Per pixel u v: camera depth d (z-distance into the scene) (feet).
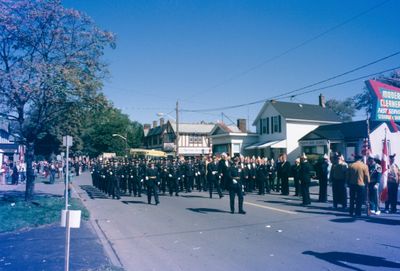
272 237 32.35
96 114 61.05
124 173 77.10
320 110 145.69
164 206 54.80
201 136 225.97
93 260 25.52
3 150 142.10
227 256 26.91
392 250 27.37
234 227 37.14
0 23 49.39
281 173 67.92
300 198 61.31
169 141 229.25
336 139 114.11
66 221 19.06
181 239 32.86
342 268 23.38
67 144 45.24
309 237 31.99
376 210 44.39
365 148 55.93
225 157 58.44
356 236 32.09
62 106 57.16
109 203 60.59
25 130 60.18
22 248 28.91
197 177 77.71
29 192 58.75
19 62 52.08
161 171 72.95
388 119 57.67
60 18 53.78
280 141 129.90
